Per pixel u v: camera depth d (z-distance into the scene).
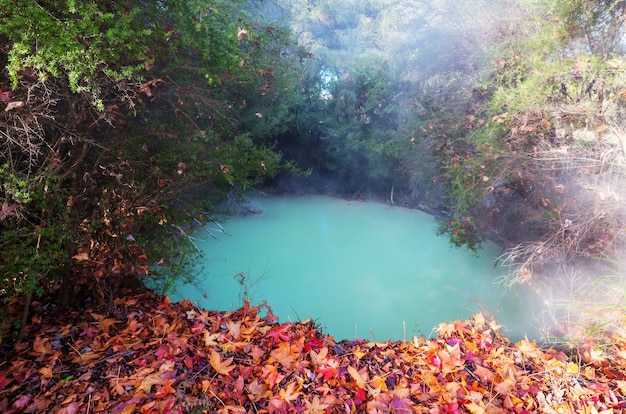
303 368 2.25
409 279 5.34
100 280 2.69
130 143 3.06
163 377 2.00
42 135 2.16
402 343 2.80
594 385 2.12
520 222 4.50
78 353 2.18
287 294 4.93
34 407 1.75
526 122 3.51
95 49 1.95
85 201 2.78
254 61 4.35
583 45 3.97
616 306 2.57
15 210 1.94
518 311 4.14
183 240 3.87
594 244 3.43
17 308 2.44
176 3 2.46
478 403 2.04
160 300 3.07
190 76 3.27
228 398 1.94
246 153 5.01
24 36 1.73
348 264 5.92
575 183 3.69
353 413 1.95
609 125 3.14
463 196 4.57
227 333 2.57
